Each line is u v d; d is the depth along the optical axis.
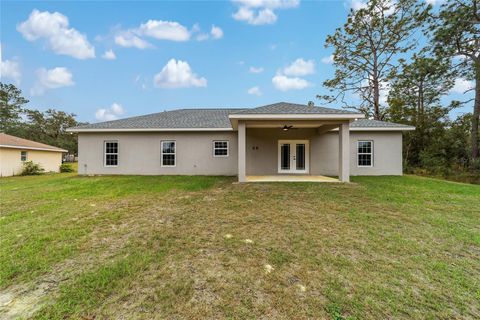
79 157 12.64
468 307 2.31
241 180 9.22
